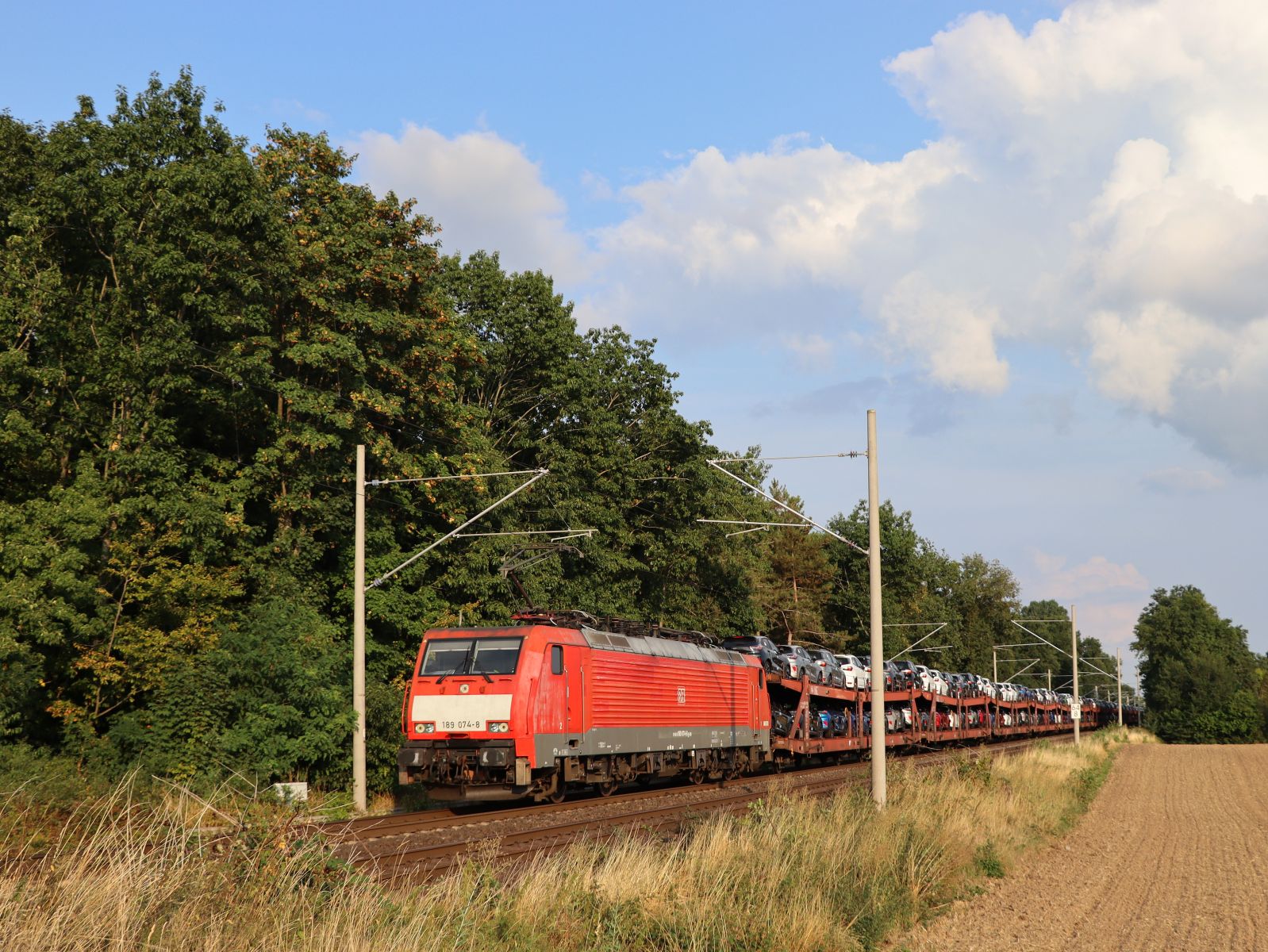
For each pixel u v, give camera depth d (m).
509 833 17.23
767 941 9.84
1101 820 25.30
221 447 30.91
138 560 24.05
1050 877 16.34
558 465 42.53
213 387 28.03
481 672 22.36
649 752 26.73
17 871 8.09
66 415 25.48
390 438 32.56
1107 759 48.06
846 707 41.16
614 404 47.97
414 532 33.81
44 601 21.16
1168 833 23.14
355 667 21.89
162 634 23.58
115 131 26.41
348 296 31.17
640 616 45.66
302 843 9.34
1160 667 120.75
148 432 25.88
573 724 23.27
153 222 26.00
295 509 28.97
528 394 44.81
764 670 34.28
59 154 25.11
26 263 24.69
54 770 18.52
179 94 27.42
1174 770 45.75
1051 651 137.50
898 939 11.55
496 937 9.14
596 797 25.28
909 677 46.69
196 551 25.56
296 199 31.98
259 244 27.67
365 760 23.36
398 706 26.00
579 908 10.19
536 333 43.84
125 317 25.69
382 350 31.72
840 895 11.75
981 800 21.20
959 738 51.53
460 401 40.03
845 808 16.53
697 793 25.75
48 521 22.16
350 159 32.72
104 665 22.89
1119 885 15.85
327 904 8.43
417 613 32.00
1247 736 104.69
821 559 78.12
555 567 38.56
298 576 29.12
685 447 46.41
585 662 24.08
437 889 9.61
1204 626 121.00
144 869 7.89
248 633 23.48
